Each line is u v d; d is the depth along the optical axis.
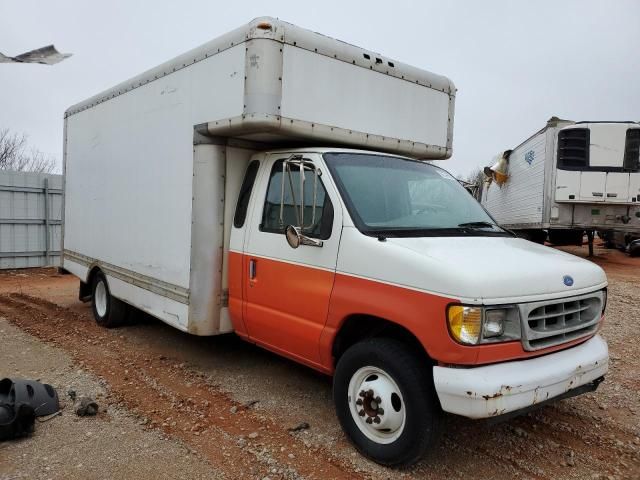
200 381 5.29
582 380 3.62
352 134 4.87
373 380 3.74
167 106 5.62
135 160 6.31
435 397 3.43
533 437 4.21
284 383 5.27
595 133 13.88
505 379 3.18
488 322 3.17
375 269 3.66
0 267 13.56
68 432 4.13
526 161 16.36
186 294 5.25
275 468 3.64
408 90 5.36
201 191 5.03
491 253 3.67
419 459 3.52
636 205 14.02
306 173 4.42
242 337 5.07
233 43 4.61
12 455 3.76
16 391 4.29
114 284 6.93
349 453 3.86
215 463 3.71
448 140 5.84
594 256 17.27
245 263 4.84
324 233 4.09
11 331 7.20
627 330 7.41
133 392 4.98
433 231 4.09
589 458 3.90
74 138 8.29
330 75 4.70
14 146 31.45
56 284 11.94
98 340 6.73
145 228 6.08
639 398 5.03
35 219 14.06
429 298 3.30
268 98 4.33
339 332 4.00
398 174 4.64
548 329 3.45
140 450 3.87
